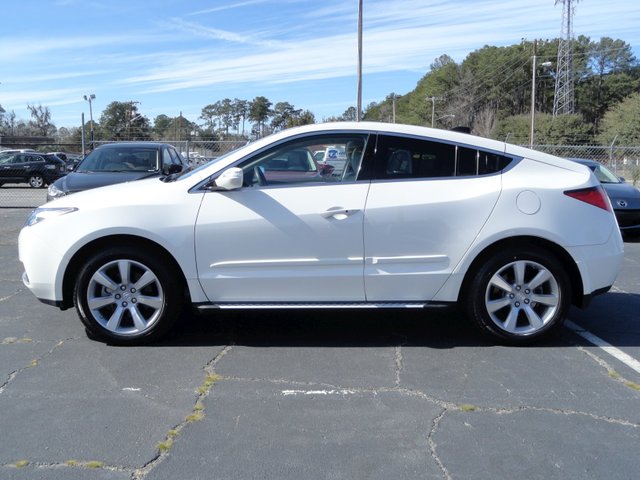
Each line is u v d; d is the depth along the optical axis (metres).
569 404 3.65
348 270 4.46
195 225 4.41
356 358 4.39
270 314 5.49
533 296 4.57
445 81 108.62
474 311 4.57
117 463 2.98
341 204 4.41
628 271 7.61
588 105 98.81
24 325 5.14
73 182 8.90
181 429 3.32
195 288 4.49
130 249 4.49
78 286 4.51
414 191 4.45
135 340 4.58
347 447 3.13
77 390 3.82
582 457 3.04
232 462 2.99
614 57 99.81
